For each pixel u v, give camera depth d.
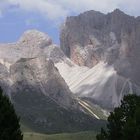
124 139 161.12
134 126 160.25
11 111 153.50
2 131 148.88
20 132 152.88
